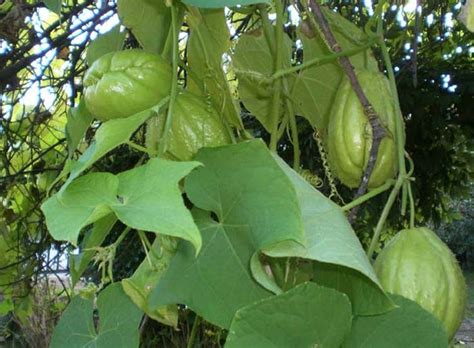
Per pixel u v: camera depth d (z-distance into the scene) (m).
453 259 0.81
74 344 0.89
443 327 0.69
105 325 0.87
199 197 0.74
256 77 1.00
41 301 3.12
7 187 2.28
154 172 0.59
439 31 2.51
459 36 2.64
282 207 0.67
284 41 1.12
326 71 1.10
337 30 1.07
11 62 1.97
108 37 1.04
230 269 0.74
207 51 0.92
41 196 2.29
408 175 0.86
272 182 0.68
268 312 0.62
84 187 0.60
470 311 5.34
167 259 0.83
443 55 2.73
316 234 0.68
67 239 0.56
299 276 0.79
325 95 1.11
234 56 1.12
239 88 1.12
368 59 1.06
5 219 2.38
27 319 3.07
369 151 0.91
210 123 0.89
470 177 2.97
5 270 2.41
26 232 2.40
